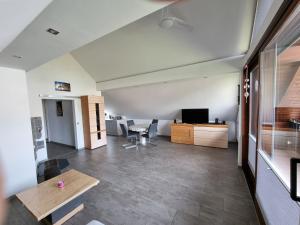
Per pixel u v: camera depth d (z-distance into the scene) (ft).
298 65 5.73
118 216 6.84
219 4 6.57
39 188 6.67
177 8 7.13
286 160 5.80
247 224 6.21
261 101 7.07
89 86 17.52
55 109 19.99
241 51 9.59
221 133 16.33
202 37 8.72
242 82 10.63
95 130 17.44
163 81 13.16
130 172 11.13
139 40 10.18
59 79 14.73
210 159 13.16
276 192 5.06
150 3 4.06
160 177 10.23
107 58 13.46
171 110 20.20
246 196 7.95
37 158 12.64
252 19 6.91
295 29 4.57
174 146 17.46
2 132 8.22
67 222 6.57
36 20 4.42
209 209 7.09
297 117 6.10
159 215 6.82
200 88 15.46
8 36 4.43
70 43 5.97
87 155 15.16
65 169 11.92
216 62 10.64
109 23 4.86
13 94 8.58
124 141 20.54
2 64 7.84
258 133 7.30
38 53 6.69
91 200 7.97
